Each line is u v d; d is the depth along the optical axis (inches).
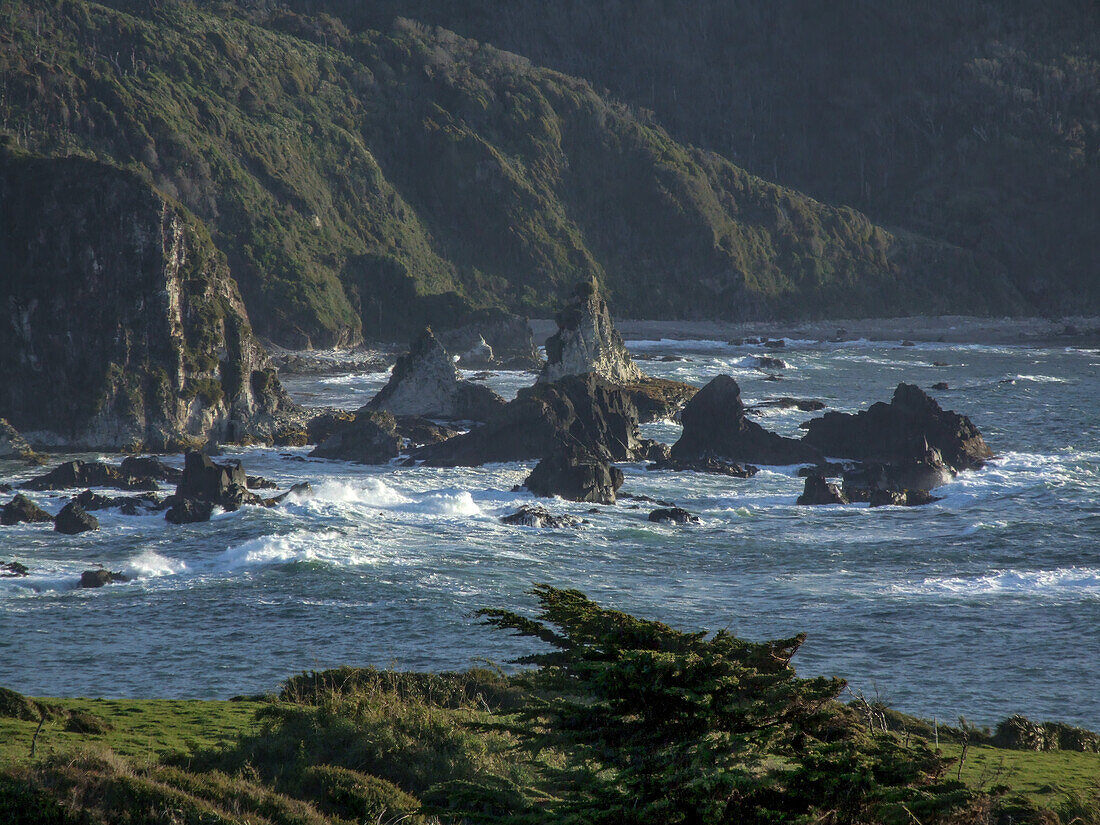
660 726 1843.0
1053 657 7180.1
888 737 1838.1
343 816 2390.5
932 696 6402.6
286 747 2721.5
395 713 2950.3
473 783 1940.2
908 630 7810.0
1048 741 4761.3
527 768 2593.5
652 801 1701.5
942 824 1706.4
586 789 1796.3
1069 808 2637.8
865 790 1707.7
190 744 3009.4
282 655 7052.2
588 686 1870.1
